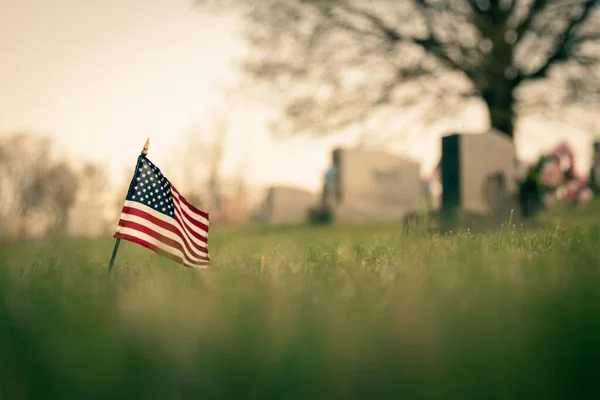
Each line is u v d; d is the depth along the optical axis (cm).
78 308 169
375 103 1794
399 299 172
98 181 3431
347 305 164
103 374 87
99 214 3058
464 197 1316
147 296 204
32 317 152
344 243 763
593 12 1712
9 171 3269
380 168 2298
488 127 1834
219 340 113
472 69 1788
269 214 2889
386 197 2305
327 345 105
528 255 348
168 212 427
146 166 419
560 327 111
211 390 82
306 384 82
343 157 2239
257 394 80
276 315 144
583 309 132
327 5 1756
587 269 236
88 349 104
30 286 259
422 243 529
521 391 78
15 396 79
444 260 328
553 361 88
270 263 417
